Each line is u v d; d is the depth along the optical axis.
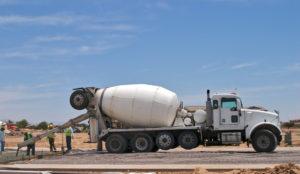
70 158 29.41
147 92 33.38
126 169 21.52
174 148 34.84
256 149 30.92
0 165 25.02
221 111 31.73
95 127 34.44
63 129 35.72
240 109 31.45
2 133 35.00
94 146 45.62
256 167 20.72
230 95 31.69
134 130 33.16
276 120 31.11
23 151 38.69
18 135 76.00
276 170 18.45
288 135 43.22
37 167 23.11
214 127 31.77
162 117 33.12
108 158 28.55
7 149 41.91
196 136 32.28
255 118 31.19
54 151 36.25
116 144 33.22
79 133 62.06
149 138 32.88
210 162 24.41
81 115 35.00
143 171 21.08
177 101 33.53
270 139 30.69
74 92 34.34
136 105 33.38
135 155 30.25
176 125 33.38
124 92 33.75
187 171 20.81
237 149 35.25
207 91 32.34
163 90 33.47
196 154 29.95
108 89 34.34
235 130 31.59
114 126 34.69
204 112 32.44
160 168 21.44
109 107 33.94
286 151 31.92
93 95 34.44
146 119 33.38
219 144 32.06
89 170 21.80
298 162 23.84
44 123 92.38
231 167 21.06
